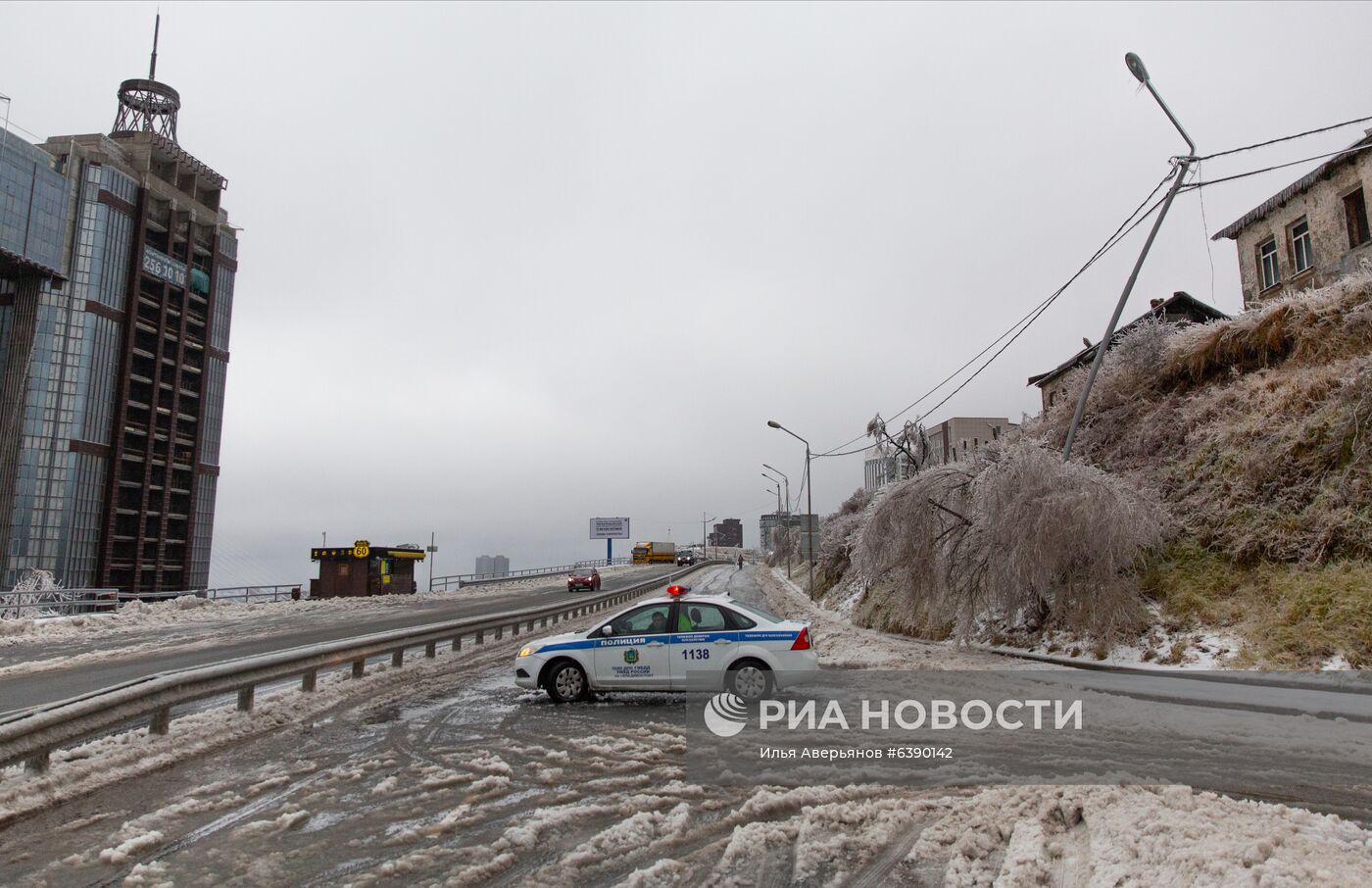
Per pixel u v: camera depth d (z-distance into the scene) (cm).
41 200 8450
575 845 556
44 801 644
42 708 707
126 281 9194
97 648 1948
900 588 1856
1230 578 1537
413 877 502
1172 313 3450
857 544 1931
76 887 489
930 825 577
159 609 3225
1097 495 1533
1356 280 1908
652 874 498
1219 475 1784
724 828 583
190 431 9962
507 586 6725
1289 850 458
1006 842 539
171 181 10106
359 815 622
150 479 9269
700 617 1105
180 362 9738
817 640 2102
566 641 1125
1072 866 486
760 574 8738
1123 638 1525
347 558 4612
